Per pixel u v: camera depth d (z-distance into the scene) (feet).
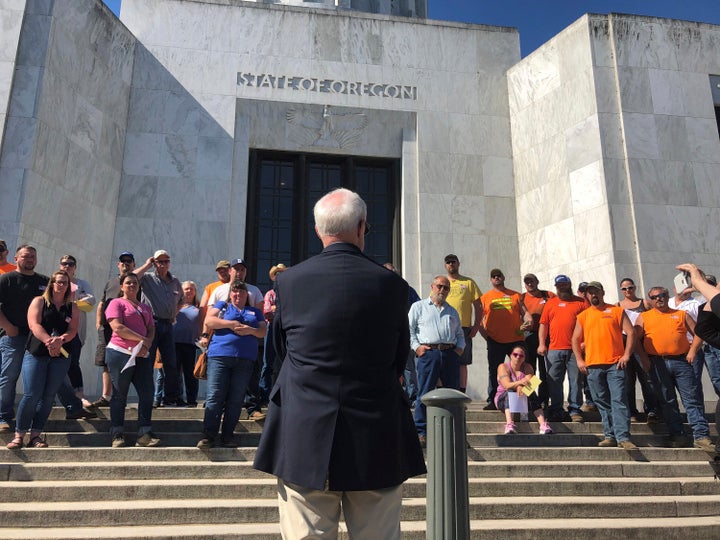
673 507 17.85
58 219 33.32
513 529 15.65
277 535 14.60
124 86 39.50
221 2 42.75
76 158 35.04
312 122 42.57
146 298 24.07
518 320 27.76
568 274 38.37
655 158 37.78
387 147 43.34
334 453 6.93
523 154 42.96
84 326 24.82
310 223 42.47
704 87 39.83
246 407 24.03
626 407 22.59
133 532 14.42
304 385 7.25
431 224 41.68
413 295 25.93
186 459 19.54
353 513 7.15
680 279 25.45
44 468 17.62
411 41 44.78
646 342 24.61
